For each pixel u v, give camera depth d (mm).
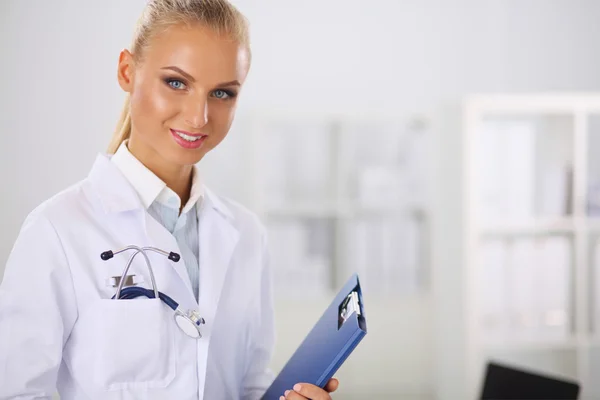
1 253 3637
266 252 1500
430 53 3938
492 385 2264
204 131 1150
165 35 1112
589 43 4000
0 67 3615
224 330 1321
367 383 3510
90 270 1157
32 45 3637
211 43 1111
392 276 3545
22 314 1102
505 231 3191
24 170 3652
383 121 3557
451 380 3361
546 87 3996
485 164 3201
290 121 3535
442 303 3473
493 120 3479
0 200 3641
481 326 3186
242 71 1168
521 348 3182
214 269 1282
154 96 1125
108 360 1141
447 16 3938
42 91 3654
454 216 3295
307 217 3566
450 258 3367
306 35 3885
